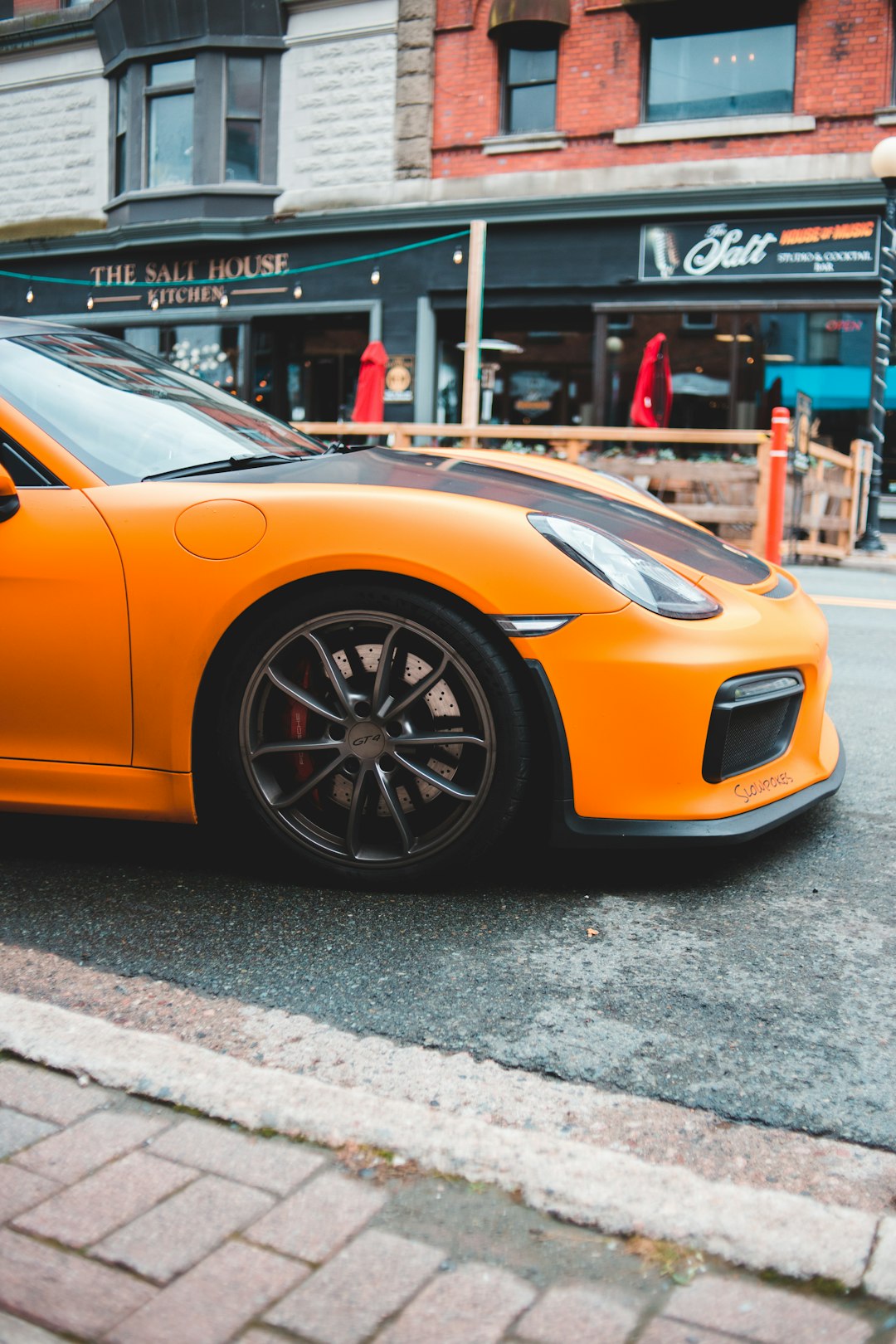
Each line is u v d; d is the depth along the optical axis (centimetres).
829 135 1312
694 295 1382
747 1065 172
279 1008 188
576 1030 181
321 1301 119
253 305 1600
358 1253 126
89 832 276
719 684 226
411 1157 143
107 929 219
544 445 1034
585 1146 146
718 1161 148
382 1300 119
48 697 238
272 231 1556
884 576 891
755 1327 116
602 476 331
